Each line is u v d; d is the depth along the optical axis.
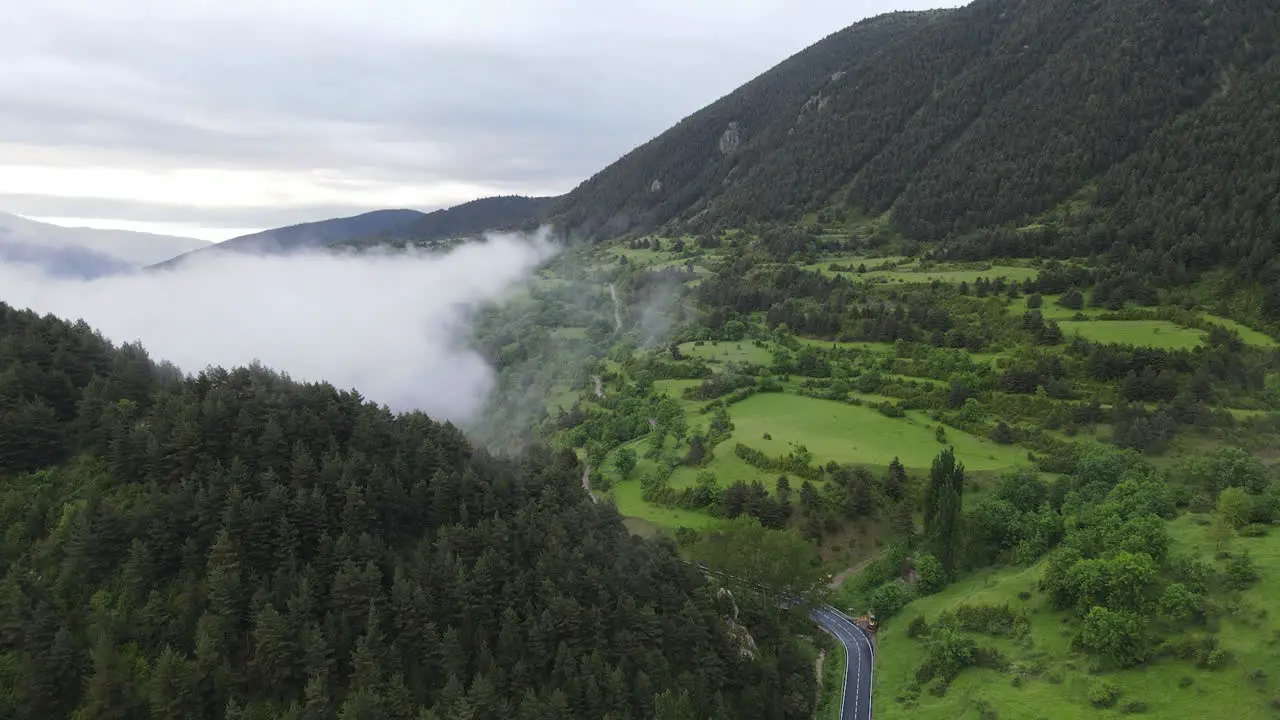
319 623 90.38
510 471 125.38
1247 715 80.19
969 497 155.25
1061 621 106.25
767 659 110.50
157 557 91.38
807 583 133.62
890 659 116.44
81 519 89.31
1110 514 118.62
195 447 102.38
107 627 83.19
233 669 83.81
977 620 112.88
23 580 85.38
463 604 96.00
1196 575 98.75
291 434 111.12
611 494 179.38
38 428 101.75
